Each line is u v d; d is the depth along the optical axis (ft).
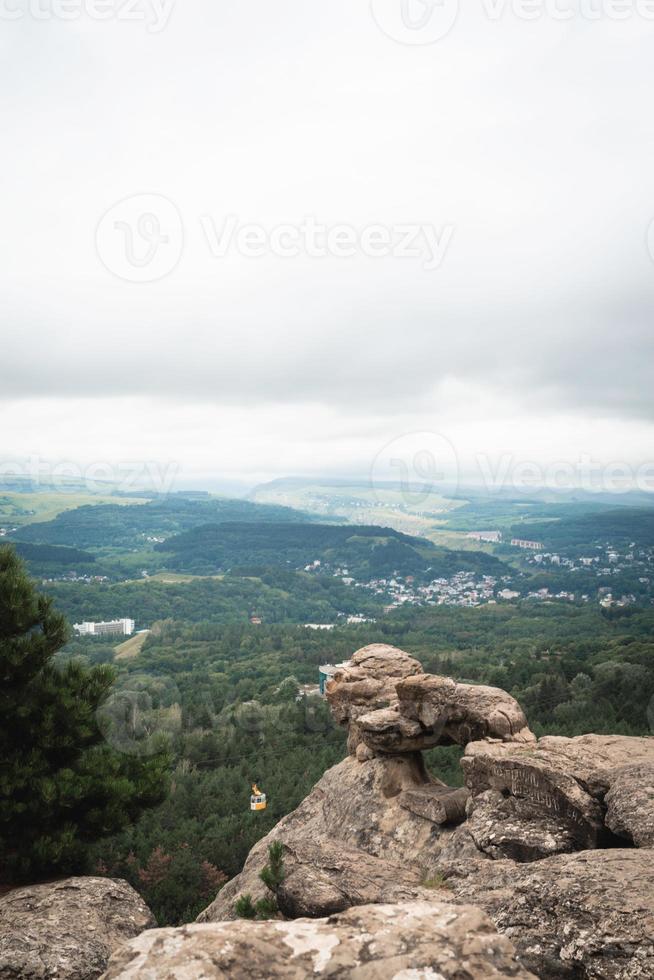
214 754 286.05
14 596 46.80
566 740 44.86
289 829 58.34
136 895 40.88
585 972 21.43
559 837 38.27
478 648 430.20
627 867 25.53
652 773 36.83
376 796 55.98
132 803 47.67
